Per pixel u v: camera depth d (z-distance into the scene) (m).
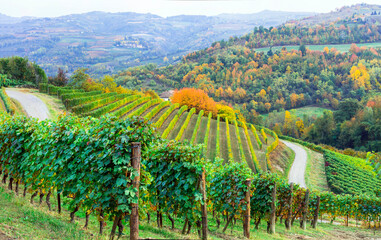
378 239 18.17
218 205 14.80
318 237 16.78
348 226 28.69
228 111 99.44
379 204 28.11
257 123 148.50
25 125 11.81
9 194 10.41
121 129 8.10
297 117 156.38
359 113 120.56
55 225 7.86
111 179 8.20
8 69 75.94
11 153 12.19
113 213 8.26
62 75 84.94
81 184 8.97
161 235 9.26
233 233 14.00
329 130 123.06
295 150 85.19
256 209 17.06
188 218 10.65
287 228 19.28
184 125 63.22
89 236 7.78
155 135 8.50
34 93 57.69
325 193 29.47
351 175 61.03
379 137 107.12
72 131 9.39
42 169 10.37
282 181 19.92
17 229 6.62
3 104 39.94
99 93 69.44
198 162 10.30
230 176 14.11
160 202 11.14
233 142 64.12
